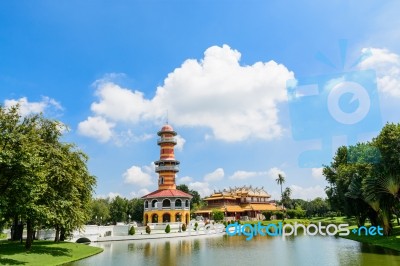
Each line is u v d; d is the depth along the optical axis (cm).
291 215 11500
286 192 13100
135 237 6309
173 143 9969
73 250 3650
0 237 5594
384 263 2556
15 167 2589
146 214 9325
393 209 4766
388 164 3528
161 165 9806
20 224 4431
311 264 2633
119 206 11256
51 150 3341
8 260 2700
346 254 3180
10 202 2677
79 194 3638
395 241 3834
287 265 2616
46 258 2991
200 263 2834
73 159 3647
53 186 3297
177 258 3206
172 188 9638
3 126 2780
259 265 2656
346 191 5216
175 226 7688
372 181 3800
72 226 3572
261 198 12862
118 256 3456
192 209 13762
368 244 4112
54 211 3206
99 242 5688
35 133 3250
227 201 12138
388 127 3497
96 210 9638
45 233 5044
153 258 3241
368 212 5122
